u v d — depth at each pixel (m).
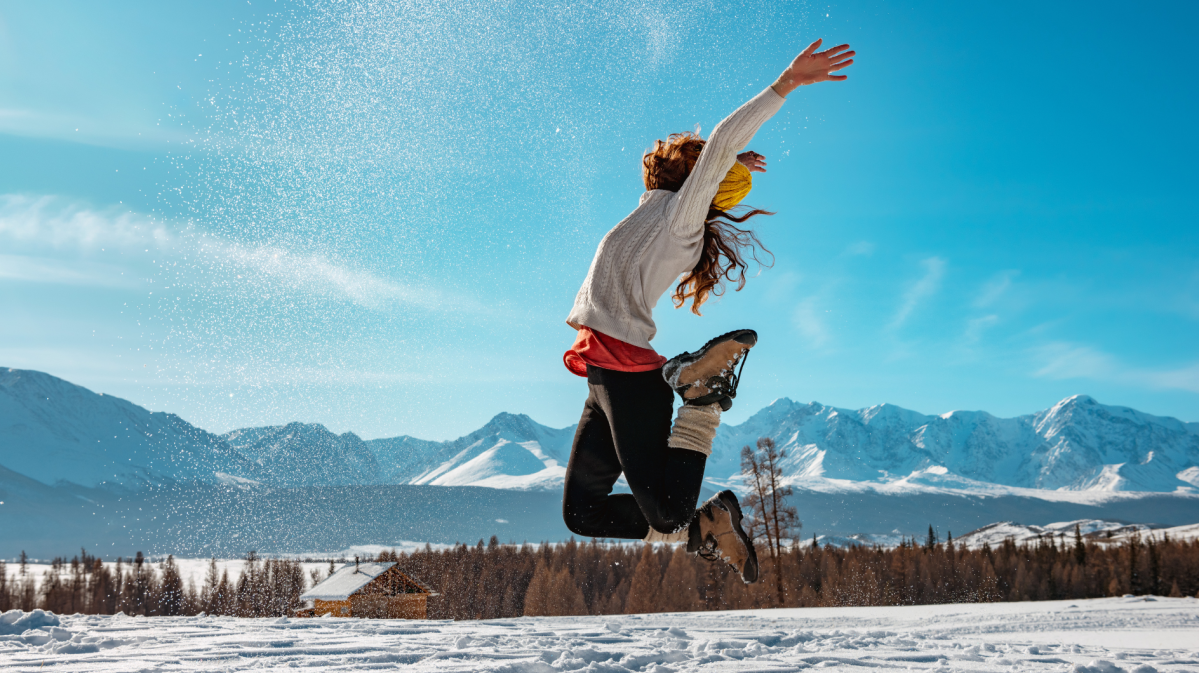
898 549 68.50
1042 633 8.89
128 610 75.31
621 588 64.50
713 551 1.64
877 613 16.61
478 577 74.44
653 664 2.30
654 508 1.58
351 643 2.48
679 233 1.65
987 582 62.12
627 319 1.61
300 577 80.12
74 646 2.21
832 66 1.60
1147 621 11.61
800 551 55.97
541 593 63.19
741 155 2.19
